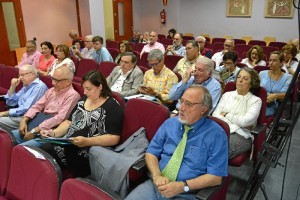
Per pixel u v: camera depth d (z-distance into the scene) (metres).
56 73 2.37
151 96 2.80
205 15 9.04
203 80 2.38
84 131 2.00
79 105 2.16
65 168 1.89
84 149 1.87
